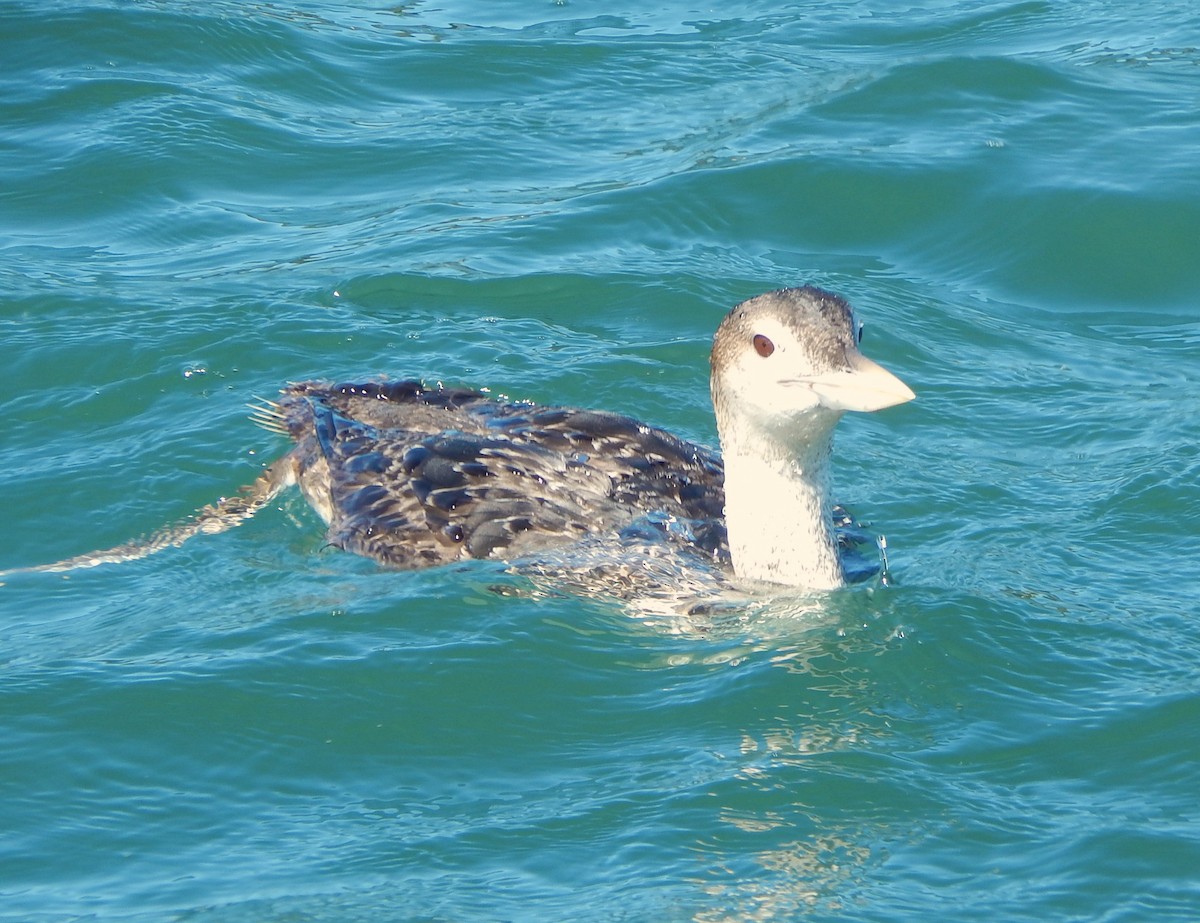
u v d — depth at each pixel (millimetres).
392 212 19109
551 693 11188
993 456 14625
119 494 14023
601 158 20375
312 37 23297
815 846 9555
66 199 19203
